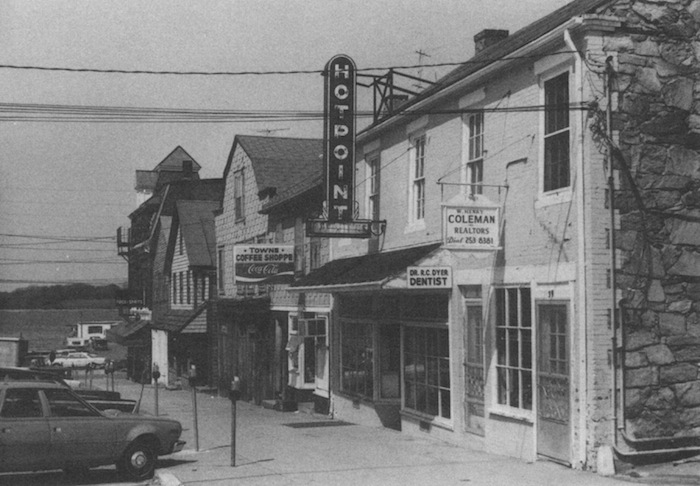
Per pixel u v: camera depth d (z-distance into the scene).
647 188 12.88
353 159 19.94
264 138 34.66
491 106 15.50
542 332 13.62
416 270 16.25
